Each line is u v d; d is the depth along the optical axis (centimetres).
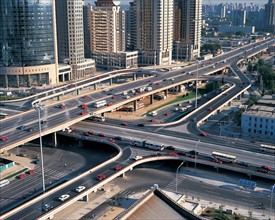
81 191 16962
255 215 16125
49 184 19188
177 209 10906
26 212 15250
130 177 19750
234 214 16100
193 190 18362
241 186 18688
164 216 10531
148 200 11050
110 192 18162
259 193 18025
